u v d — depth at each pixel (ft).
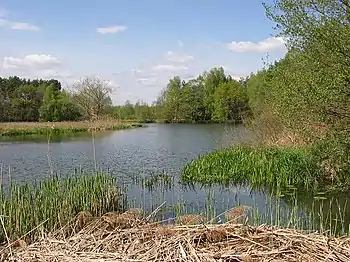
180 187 45.78
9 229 22.22
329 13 34.81
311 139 39.70
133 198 39.63
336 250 16.20
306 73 36.63
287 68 40.65
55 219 24.38
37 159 69.82
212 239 17.84
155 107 245.45
